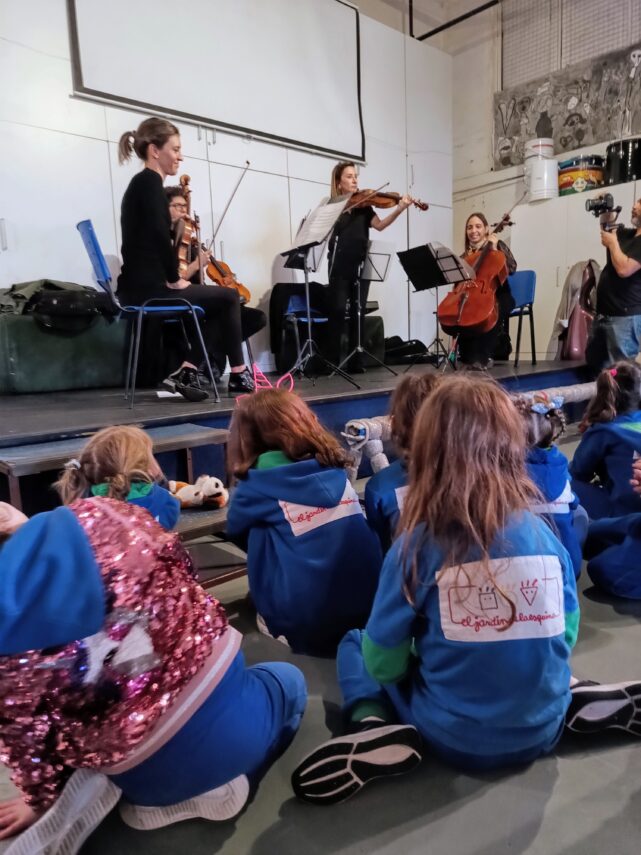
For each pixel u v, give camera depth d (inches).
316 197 200.4
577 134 223.5
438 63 240.8
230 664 36.7
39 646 27.7
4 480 79.4
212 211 175.6
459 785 41.5
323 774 39.1
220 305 119.1
